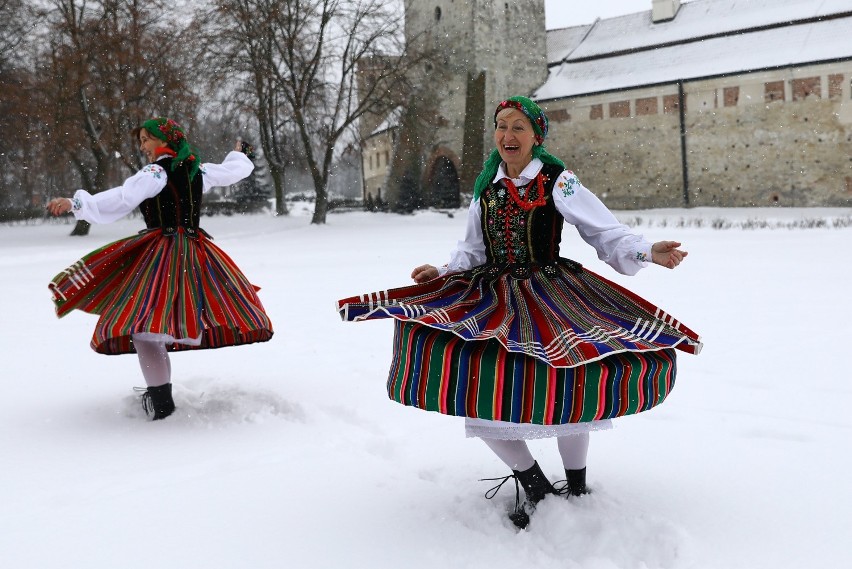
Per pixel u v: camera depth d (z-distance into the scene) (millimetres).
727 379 5004
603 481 3283
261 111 33156
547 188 3057
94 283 4430
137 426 4293
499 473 3439
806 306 8016
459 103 43719
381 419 4348
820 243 17422
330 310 8570
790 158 37625
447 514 2984
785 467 3406
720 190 39781
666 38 42812
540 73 45812
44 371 5742
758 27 39812
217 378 5414
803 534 2730
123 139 30406
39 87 29859
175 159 4473
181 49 30672
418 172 45125
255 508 3072
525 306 2898
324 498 3176
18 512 3045
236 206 45688
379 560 2611
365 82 34000
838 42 36781
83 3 29156
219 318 4398
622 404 2639
